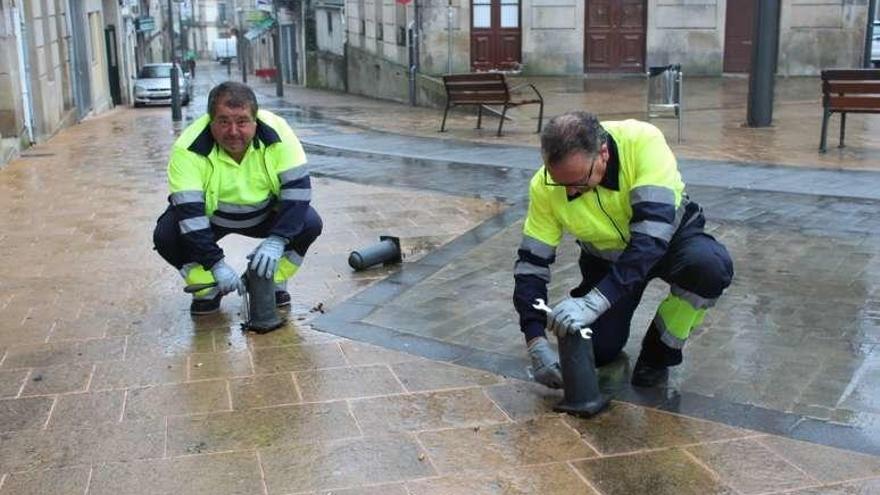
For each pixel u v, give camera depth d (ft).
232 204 16.39
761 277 18.93
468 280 19.29
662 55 71.72
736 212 24.81
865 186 28.09
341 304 17.78
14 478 11.13
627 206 12.50
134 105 97.40
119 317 17.13
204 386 13.80
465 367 14.44
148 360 14.92
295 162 16.17
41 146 48.70
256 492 10.73
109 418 12.75
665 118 44.21
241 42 194.29
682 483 10.80
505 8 71.31
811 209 25.03
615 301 12.25
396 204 27.32
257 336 15.99
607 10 71.41
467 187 30.14
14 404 13.25
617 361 14.65
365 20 91.20
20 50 48.70
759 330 15.84
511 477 11.00
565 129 11.77
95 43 84.07
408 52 73.10
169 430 12.35
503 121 46.80
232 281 15.89
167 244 16.63
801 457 11.34
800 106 51.47
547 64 71.97
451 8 70.44
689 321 13.14
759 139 39.06
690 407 12.83
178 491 10.77
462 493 10.66
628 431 12.13
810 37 69.56
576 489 10.71
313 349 15.31
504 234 23.29
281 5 131.44
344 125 52.26
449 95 45.21
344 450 11.71
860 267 19.54
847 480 10.77
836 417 12.41
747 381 13.66
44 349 15.47
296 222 16.24
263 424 12.48
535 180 13.05
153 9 188.14
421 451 11.66
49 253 22.09
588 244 13.51
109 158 41.70
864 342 15.21
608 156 12.25
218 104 15.34
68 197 30.17
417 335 15.93
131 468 11.33
